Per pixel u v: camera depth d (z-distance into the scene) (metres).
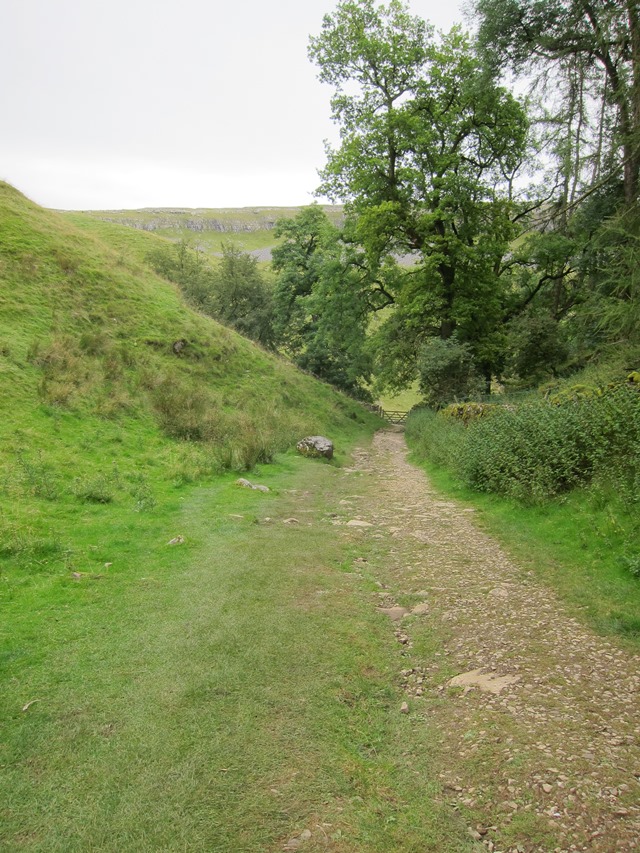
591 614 5.22
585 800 2.91
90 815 2.77
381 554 7.69
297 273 38.97
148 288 22.66
